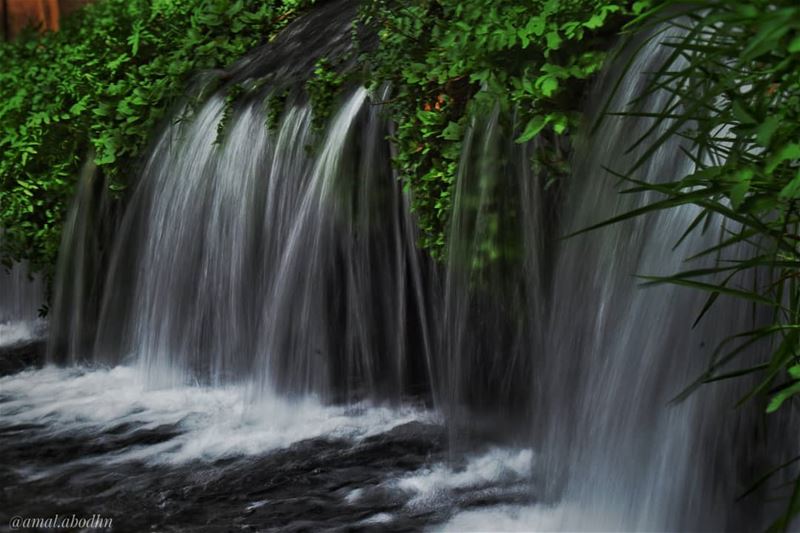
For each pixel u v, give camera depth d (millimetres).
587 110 5328
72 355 8797
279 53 8414
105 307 8469
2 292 10609
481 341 5965
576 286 5129
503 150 5762
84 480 5688
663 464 4527
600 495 4789
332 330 6875
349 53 7438
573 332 5113
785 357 3148
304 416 6660
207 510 5191
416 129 6207
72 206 9078
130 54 9484
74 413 7055
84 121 9078
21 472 5840
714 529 4375
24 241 9367
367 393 6797
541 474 5215
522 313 5773
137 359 8125
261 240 7355
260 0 9469
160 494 5410
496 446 5871
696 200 3211
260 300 7344
